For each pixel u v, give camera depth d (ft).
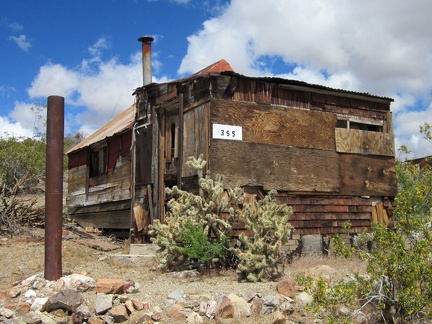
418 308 21.65
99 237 51.49
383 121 46.70
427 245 22.59
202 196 33.01
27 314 22.56
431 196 25.52
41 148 65.26
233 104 37.24
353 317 23.07
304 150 40.63
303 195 40.37
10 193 56.85
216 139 36.04
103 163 57.26
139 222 43.57
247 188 37.24
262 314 23.29
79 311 22.03
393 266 22.43
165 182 42.37
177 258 32.14
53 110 27.35
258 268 28.60
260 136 38.27
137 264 33.99
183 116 39.45
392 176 45.93
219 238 32.19
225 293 25.11
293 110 40.47
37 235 45.85
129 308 22.76
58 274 26.89
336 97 43.57
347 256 24.64
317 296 22.44
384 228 23.79
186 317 22.56
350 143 43.55
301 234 39.70
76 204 62.44
